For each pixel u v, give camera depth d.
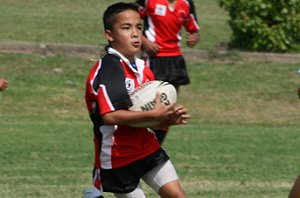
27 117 39.53
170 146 33.84
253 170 30.27
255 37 51.25
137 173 19.11
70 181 28.11
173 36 33.50
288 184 28.48
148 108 18.56
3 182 27.77
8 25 55.84
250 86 45.53
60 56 48.22
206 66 48.31
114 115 18.38
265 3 50.56
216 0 67.38
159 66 33.50
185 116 18.75
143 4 33.31
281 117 41.28
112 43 19.23
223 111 41.78
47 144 33.59
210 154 32.72
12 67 46.12
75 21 57.88
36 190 26.84
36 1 64.25
